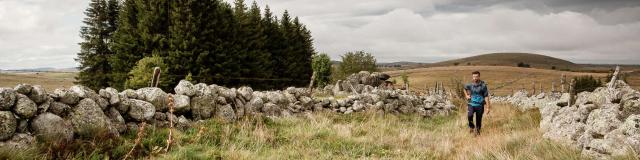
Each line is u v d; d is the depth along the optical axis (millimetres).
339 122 12625
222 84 34000
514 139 8336
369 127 11008
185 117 9414
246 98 11305
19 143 5977
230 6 42812
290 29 57688
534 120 12117
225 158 7016
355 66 69000
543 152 7039
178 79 30891
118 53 32656
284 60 50531
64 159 6152
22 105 6242
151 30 32719
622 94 8609
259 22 50844
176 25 31828
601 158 6266
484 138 9203
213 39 33625
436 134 10648
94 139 6746
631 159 5598
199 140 8062
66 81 57562
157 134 7863
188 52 30969
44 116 6496
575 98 11867
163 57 30531
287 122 10836
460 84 34969
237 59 36469
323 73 44219
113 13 44219
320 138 9156
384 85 38531
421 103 17375
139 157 6824
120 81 32094
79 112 7051
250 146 7988
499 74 106750
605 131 6773
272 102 12141
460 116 16359
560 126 8484
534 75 101938
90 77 41469
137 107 8219
